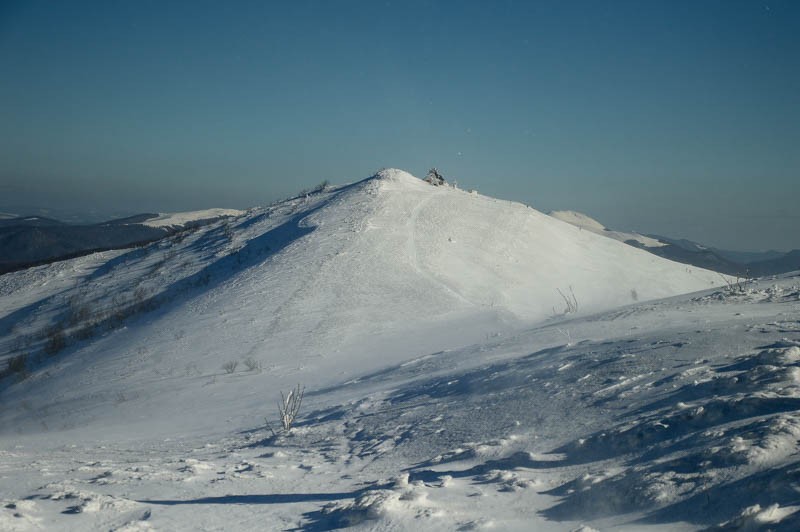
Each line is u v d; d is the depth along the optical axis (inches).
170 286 1609.3
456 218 1776.6
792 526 137.0
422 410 426.3
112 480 277.9
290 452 375.2
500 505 197.9
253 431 507.5
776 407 224.5
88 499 219.9
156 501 232.1
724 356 334.3
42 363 1257.4
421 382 545.6
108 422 740.7
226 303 1298.0
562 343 538.3
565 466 233.3
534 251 1628.9
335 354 973.8
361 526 185.6
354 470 299.0
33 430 792.3
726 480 173.3
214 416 652.1
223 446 441.1
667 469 192.9
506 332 912.9
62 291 1838.1
